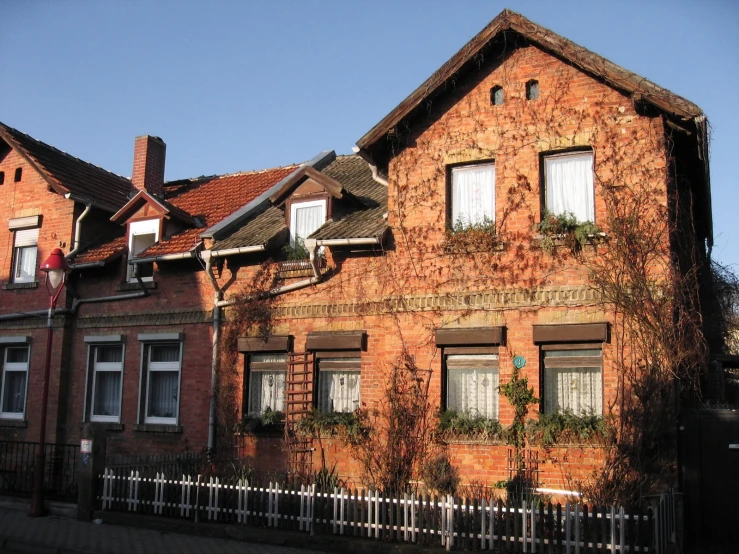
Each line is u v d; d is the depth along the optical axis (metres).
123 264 18.77
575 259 13.39
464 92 14.89
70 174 20.66
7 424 19.02
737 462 11.97
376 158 15.53
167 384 17.84
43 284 19.45
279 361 16.33
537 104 14.18
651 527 9.91
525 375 13.46
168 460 15.38
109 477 14.27
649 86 13.00
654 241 12.79
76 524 13.81
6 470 17.66
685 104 12.68
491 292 13.98
